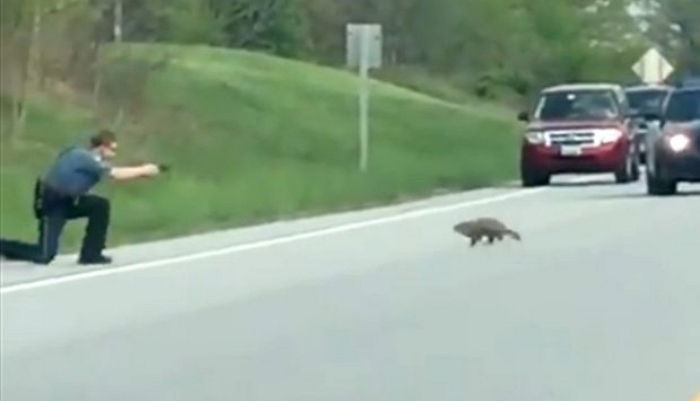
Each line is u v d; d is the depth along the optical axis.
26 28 36.56
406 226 26.78
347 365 13.41
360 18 76.06
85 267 20.75
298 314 16.44
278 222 27.94
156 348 14.43
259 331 15.34
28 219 26.30
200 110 46.41
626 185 38.22
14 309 16.95
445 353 13.94
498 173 43.16
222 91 50.62
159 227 26.33
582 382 12.45
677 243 23.30
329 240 24.38
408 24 77.50
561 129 38.31
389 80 76.00
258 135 45.56
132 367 13.48
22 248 21.23
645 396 11.84
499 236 23.41
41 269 20.55
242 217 28.48
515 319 15.90
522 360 13.52
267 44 73.19
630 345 14.20
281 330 15.38
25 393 12.41
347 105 56.56
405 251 22.55
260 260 21.52
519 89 80.56
